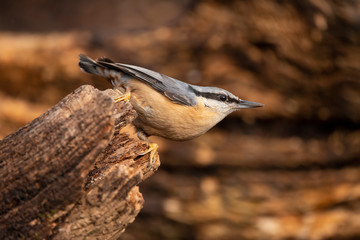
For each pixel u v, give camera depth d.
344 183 12.67
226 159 12.73
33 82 14.23
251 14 12.88
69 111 4.23
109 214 4.31
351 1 12.08
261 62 12.95
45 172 4.11
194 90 6.95
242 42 13.08
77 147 4.12
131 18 17.50
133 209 4.45
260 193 12.51
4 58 14.21
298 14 12.37
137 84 6.53
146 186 12.79
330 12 12.09
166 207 12.59
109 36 14.67
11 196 4.13
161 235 12.66
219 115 7.21
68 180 4.08
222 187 12.65
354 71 12.38
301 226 12.34
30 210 4.12
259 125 13.14
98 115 4.15
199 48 13.52
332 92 12.65
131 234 12.70
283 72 12.83
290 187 12.58
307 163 12.78
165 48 13.87
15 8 18.69
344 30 12.17
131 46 14.16
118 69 6.69
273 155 12.76
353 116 12.68
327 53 12.43
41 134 4.19
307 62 12.59
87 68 6.92
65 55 14.34
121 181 4.28
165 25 14.99
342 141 12.97
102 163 4.71
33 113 13.84
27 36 15.64
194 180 12.76
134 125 6.92
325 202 12.55
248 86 13.10
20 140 4.21
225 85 13.19
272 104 12.97
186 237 12.59
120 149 4.89
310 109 12.93
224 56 13.31
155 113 6.61
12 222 4.13
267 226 12.31
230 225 12.46
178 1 18.09
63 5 18.84
